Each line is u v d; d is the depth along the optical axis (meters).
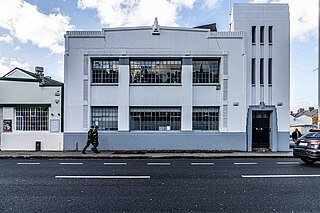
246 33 18.16
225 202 6.16
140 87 18.00
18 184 7.95
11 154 15.48
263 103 17.97
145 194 6.81
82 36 17.91
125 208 5.72
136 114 18.11
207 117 18.22
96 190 7.21
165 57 18.05
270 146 18.06
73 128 17.66
